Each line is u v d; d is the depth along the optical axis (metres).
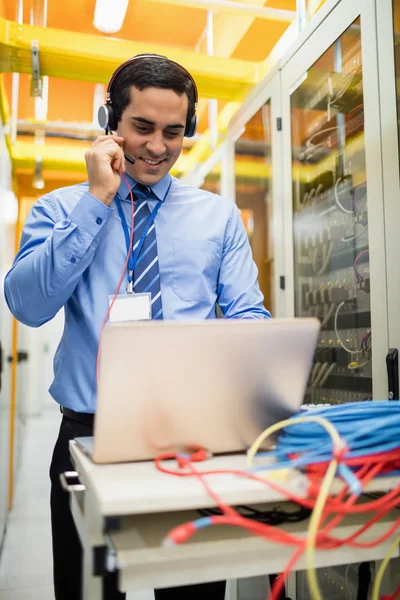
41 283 0.96
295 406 0.78
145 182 1.15
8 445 3.03
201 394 0.70
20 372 4.53
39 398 8.16
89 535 0.64
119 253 1.14
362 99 1.66
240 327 0.67
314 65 1.90
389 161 1.43
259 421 0.77
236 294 1.20
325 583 1.70
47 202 1.15
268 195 2.36
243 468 0.68
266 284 2.46
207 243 1.20
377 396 1.44
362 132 1.67
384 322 1.42
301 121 2.08
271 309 2.38
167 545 0.50
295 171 2.08
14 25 2.15
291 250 2.07
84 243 0.96
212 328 0.66
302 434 0.71
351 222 1.75
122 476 0.64
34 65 2.20
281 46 2.39
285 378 0.74
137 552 0.60
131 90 1.03
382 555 0.69
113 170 1.00
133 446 0.71
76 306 1.13
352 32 1.65
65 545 1.06
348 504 0.58
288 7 2.63
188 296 1.16
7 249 2.88
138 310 1.04
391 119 1.43
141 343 0.64
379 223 1.46
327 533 0.65
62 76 2.36
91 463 0.72
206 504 0.57
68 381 1.11
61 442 1.10
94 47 2.23
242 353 0.69
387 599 0.74
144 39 3.18
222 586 1.09
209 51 2.62
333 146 1.87
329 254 1.88
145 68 1.02
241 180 2.69
